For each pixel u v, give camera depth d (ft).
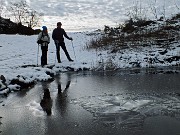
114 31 69.26
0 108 24.73
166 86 30.68
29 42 69.41
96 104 25.05
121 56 46.93
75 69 41.50
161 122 20.65
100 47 55.47
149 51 48.83
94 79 35.35
